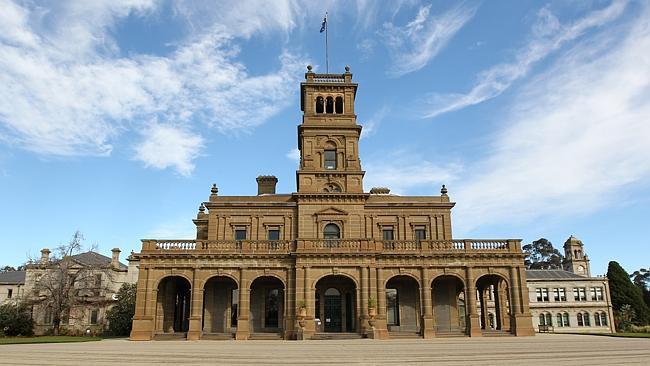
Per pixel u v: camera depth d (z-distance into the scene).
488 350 27.00
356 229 50.03
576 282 88.06
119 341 41.28
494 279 49.09
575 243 104.88
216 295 48.38
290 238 50.56
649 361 19.98
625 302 89.56
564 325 85.56
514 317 45.19
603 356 22.48
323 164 53.53
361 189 51.97
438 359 21.84
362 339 41.97
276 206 51.47
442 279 49.41
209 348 30.59
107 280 73.38
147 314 44.12
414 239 51.31
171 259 45.53
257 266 45.72
